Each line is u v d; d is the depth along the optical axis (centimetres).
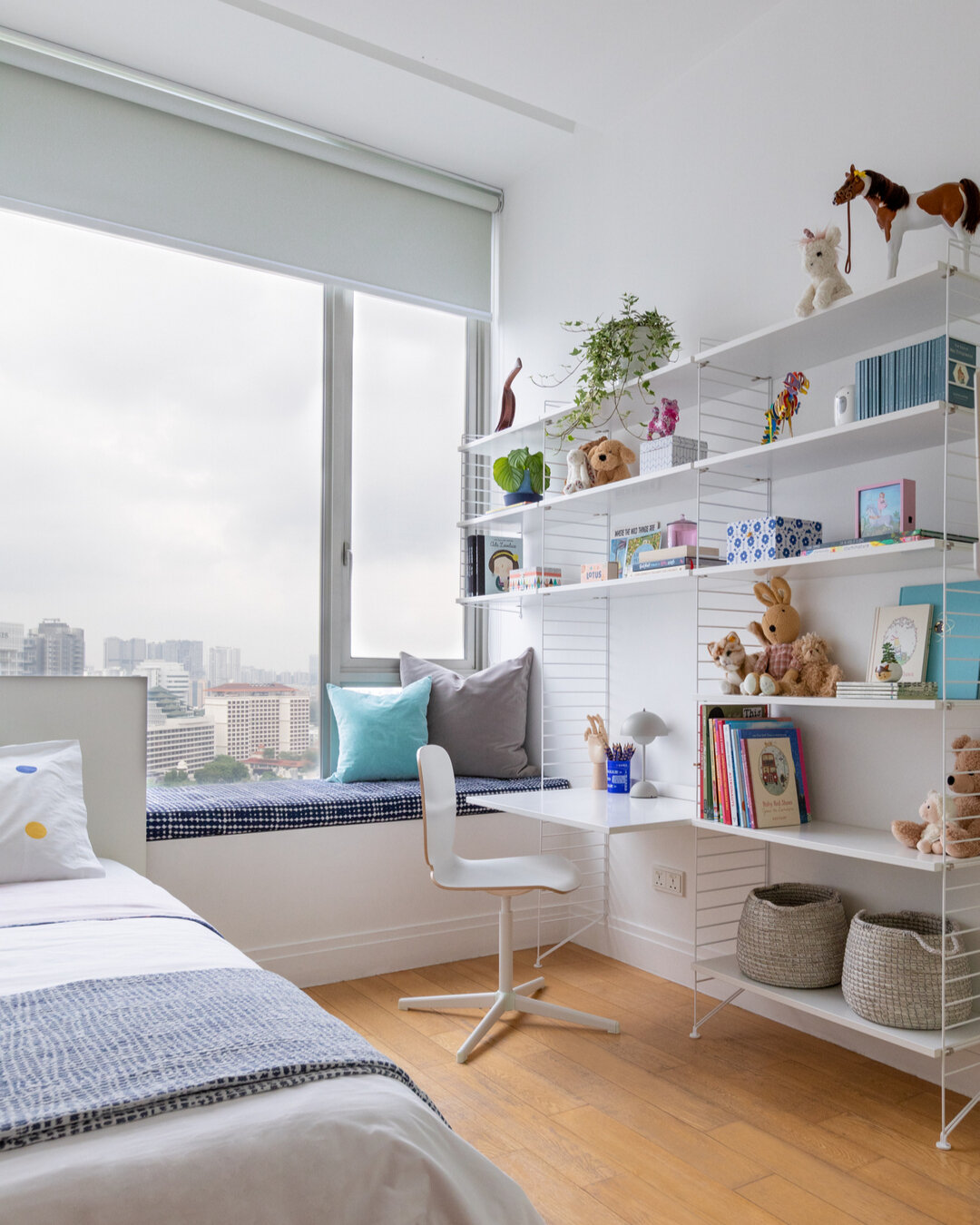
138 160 321
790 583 264
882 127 240
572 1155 187
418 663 371
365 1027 254
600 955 329
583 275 349
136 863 266
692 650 300
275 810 286
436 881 248
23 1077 104
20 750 249
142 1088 101
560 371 359
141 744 269
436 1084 219
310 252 355
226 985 139
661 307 312
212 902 277
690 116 302
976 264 214
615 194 334
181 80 318
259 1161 95
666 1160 185
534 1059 234
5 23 289
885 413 209
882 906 238
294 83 320
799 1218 166
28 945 161
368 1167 99
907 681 221
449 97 328
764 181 275
